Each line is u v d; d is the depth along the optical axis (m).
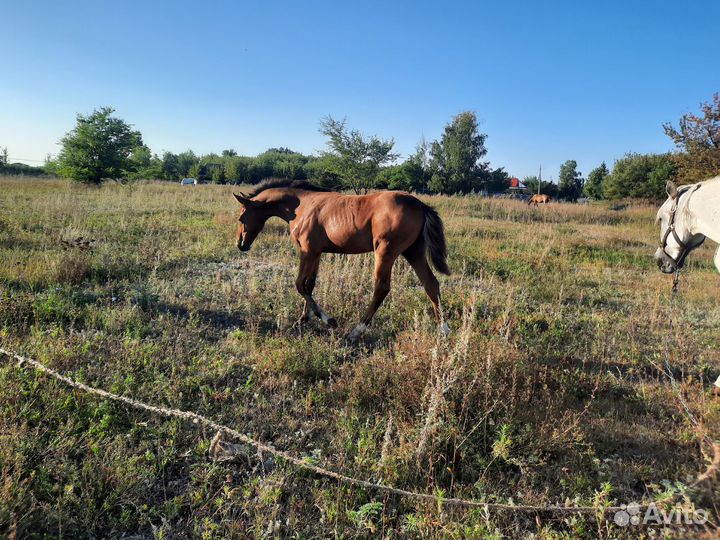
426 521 2.55
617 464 3.24
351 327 5.61
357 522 2.61
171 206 15.32
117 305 5.67
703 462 3.14
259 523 2.52
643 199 28.06
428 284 5.50
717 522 2.29
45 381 3.70
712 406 3.92
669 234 4.78
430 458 2.97
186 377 4.11
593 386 4.38
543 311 6.68
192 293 6.51
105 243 8.93
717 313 6.96
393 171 43.84
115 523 2.58
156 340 4.88
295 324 5.55
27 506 2.58
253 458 3.15
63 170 24.61
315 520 2.70
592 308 7.04
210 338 5.19
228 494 2.70
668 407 4.07
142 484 2.83
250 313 5.72
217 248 9.30
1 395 3.39
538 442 3.28
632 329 6.02
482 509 2.73
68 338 4.64
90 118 24.84
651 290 8.29
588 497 2.92
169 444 3.21
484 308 6.49
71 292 6.04
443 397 3.34
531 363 4.50
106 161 24.97
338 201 5.45
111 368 4.10
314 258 5.63
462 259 9.54
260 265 8.20
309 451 3.32
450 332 5.23
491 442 3.36
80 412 3.41
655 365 4.93
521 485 3.03
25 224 10.59
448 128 45.53
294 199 5.82
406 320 5.80
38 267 6.60
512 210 20.84
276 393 4.06
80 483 2.71
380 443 3.37
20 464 2.75
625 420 3.83
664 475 3.13
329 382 4.21
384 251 5.16
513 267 9.23
